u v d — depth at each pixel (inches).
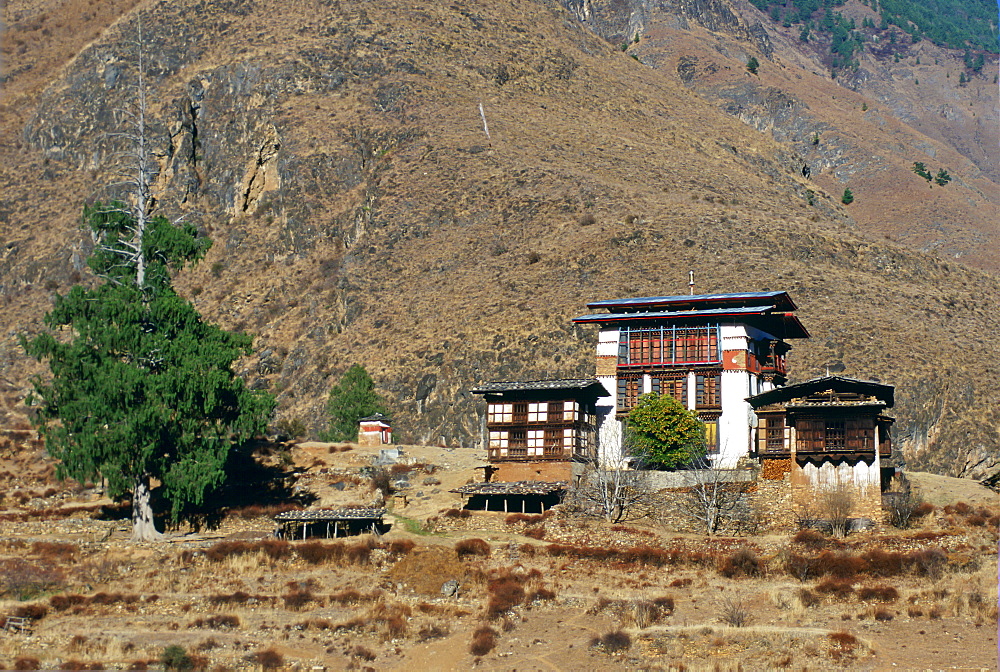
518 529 3892.7
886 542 3467.0
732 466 4308.6
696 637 2869.1
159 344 4165.8
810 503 3777.1
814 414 3833.7
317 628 3056.1
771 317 4648.1
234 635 3016.7
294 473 4707.2
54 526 4077.3
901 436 6304.1
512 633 2997.0
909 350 6879.9
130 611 3213.6
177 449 4018.2
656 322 4554.6
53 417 4097.0
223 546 3683.6
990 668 2598.4
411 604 3240.7
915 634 2851.9
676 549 3558.1
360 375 6013.8
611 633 2883.9
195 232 4692.4
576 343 7012.8
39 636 3002.0
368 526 3983.8
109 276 4473.4
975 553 3326.8
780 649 2770.7
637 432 4215.1
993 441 6314.0
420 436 6840.6
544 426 4313.5
